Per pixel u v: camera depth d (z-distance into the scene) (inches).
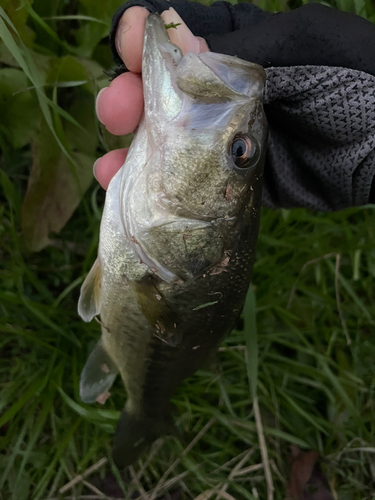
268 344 11.6
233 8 8.2
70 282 11.1
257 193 6.4
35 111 9.9
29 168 11.3
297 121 7.6
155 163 5.9
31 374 9.9
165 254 6.3
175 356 7.6
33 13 8.3
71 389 10.2
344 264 12.7
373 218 12.2
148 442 9.4
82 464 9.3
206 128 5.7
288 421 11.4
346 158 7.7
